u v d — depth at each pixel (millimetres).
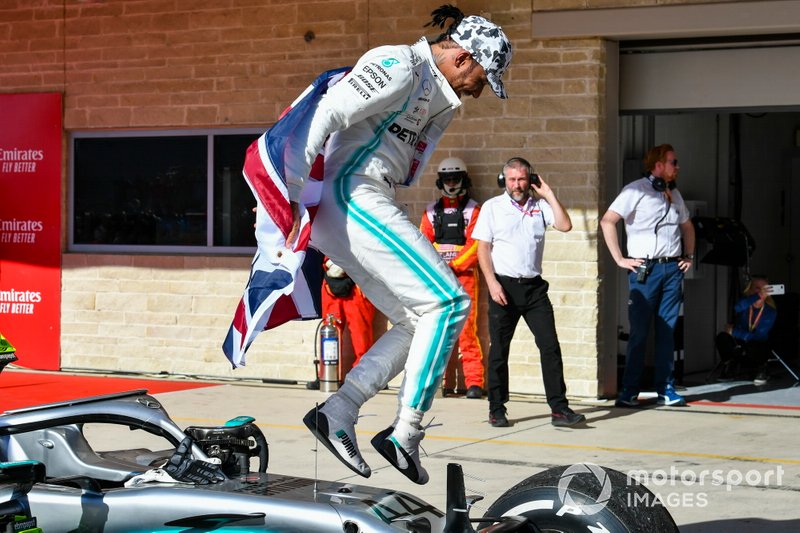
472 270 10188
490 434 8523
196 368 11516
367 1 10781
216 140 11531
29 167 12117
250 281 4027
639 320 9766
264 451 4621
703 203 12094
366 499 3938
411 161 4332
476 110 10406
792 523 5836
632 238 9766
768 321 11250
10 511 3939
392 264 4059
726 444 8102
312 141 3930
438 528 3992
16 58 12164
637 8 9805
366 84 3965
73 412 4527
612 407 9828
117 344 11828
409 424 4055
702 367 12562
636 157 11719
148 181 11820
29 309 12141
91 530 3945
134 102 11680
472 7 10375
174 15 11477
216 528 3814
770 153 13562
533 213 8750
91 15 11820
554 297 10164
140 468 4500
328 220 4113
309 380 11102
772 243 13750
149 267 11672
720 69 10133
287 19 11070
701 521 5879
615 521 4000
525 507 4164
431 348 4039
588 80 10047
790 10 9492
